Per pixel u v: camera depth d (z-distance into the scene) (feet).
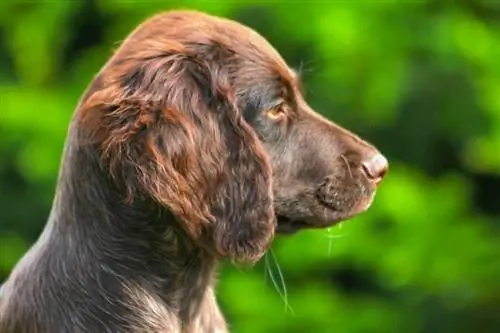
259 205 23.70
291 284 49.14
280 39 47.24
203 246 23.76
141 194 23.48
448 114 49.44
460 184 50.21
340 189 25.27
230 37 24.62
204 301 24.98
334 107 47.60
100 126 23.31
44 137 47.42
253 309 47.67
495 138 48.11
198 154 23.18
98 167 23.49
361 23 46.47
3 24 50.31
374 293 51.42
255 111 24.61
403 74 46.91
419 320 50.29
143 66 23.57
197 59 23.84
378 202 48.03
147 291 23.98
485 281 50.49
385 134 50.14
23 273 24.04
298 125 25.32
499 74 47.91
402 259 48.47
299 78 25.80
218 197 23.39
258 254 23.79
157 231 23.86
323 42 45.98
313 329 48.47
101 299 23.67
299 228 25.66
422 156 50.57
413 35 47.75
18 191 50.55
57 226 23.98
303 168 25.20
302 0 46.42
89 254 23.73
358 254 48.29
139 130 23.04
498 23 50.01
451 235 49.24
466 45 47.83
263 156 23.75
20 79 50.80
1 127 47.73
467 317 50.47
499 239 51.01
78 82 48.91
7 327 23.82
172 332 24.17
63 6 49.49
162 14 25.03
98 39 51.60
